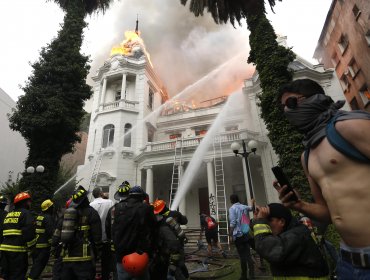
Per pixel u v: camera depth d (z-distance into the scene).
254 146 9.35
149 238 3.24
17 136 24.23
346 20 19.27
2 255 4.61
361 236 1.08
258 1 9.62
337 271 1.28
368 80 17.81
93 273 3.70
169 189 20.08
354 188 1.11
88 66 12.73
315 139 1.31
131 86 23.48
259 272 6.37
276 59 8.05
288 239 1.92
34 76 11.52
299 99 1.44
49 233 5.20
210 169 16.33
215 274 6.50
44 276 6.55
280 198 1.66
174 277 4.12
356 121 1.12
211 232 9.42
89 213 3.86
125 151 19.67
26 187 9.80
